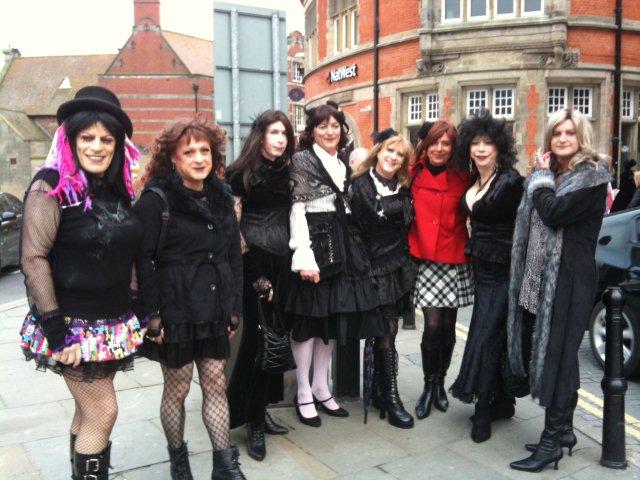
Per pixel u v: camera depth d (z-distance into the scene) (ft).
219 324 9.21
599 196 10.12
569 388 10.34
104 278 7.74
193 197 9.09
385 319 12.21
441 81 52.31
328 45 65.92
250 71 19.31
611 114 50.62
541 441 10.68
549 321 10.34
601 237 17.79
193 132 8.84
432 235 12.12
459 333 20.49
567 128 10.34
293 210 11.14
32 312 7.76
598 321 17.69
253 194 10.84
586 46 49.37
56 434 11.97
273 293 11.27
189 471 9.76
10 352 18.04
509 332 10.98
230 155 19.26
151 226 8.67
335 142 11.62
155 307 8.68
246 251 10.92
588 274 10.31
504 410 12.66
